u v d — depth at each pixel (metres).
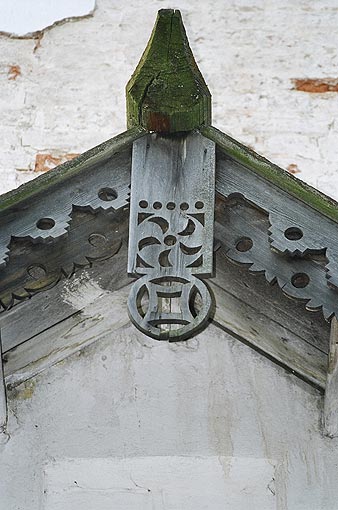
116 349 4.08
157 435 3.96
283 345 4.04
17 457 3.93
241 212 3.83
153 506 3.84
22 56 6.78
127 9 6.95
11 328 4.05
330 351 3.99
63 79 6.71
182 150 3.85
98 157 3.83
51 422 3.98
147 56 3.97
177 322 3.64
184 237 3.70
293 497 3.86
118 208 3.81
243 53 6.78
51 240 3.78
